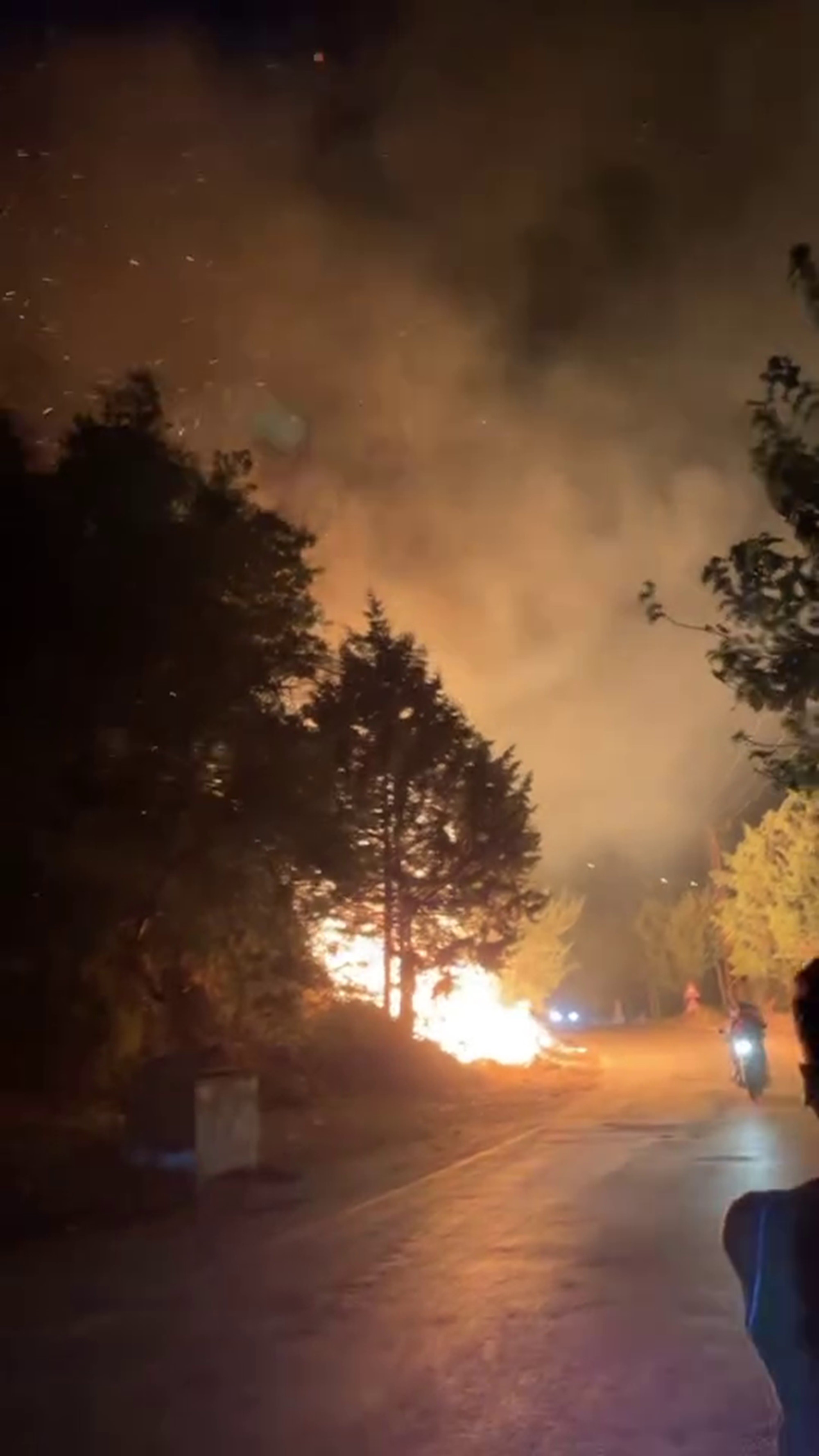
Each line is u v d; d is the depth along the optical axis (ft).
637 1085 98.84
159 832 61.77
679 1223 39.60
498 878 102.99
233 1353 25.86
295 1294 31.42
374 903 99.30
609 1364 24.59
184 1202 46.11
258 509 68.08
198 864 63.05
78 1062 63.82
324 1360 25.29
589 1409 21.90
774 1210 7.35
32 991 64.08
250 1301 30.68
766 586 34.45
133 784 61.57
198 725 62.64
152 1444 20.35
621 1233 38.27
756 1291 7.22
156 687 61.05
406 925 101.30
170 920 65.10
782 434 34.45
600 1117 74.95
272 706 68.95
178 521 64.18
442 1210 43.73
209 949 67.72
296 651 69.05
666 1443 20.08
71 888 60.54
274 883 67.31
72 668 57.82
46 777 57.77
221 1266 35.19
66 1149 52.47
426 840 100.68
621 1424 21.03
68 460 62.49
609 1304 29.43
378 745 98.43
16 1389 23.49
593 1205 43.65
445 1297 30.68
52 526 59.82
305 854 67.36
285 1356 25.61
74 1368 24.91
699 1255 34.78
